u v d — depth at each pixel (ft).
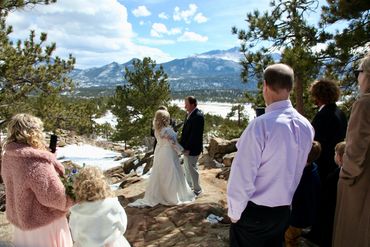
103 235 9.74
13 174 9.21
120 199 21.12
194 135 20.67
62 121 46.80
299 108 30.25
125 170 39.42
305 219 12.05
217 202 19.31
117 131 79.15
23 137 9.36
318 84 13.30
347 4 22.77
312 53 25.13
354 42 23.40
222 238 14.42
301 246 12.96
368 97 8.45
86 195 9.71
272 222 8.02
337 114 12.97
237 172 7.79
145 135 69.62
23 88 36.86
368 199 8.95
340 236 9.77
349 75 26.27
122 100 74.43
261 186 7.91
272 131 7.66
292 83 8.05
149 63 75.46
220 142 34.58
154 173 19.66
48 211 9.48
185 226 16.16
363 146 8.42
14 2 30.91
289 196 8.13
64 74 40.45
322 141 12.92
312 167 12.21
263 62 30.96
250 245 8.28
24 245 9.39
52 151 10.74
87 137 118.11
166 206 18.92
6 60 35.19
